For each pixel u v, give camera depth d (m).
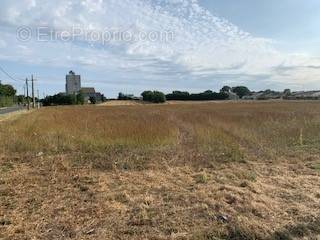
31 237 4.40
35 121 25.27
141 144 12.02
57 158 9.72
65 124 20.09
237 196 5.93
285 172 7.95
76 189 6.58
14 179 7.30
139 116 30.08
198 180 7.18
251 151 10.77
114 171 8.11
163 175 7.73
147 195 6.10
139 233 4.54
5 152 10.87
